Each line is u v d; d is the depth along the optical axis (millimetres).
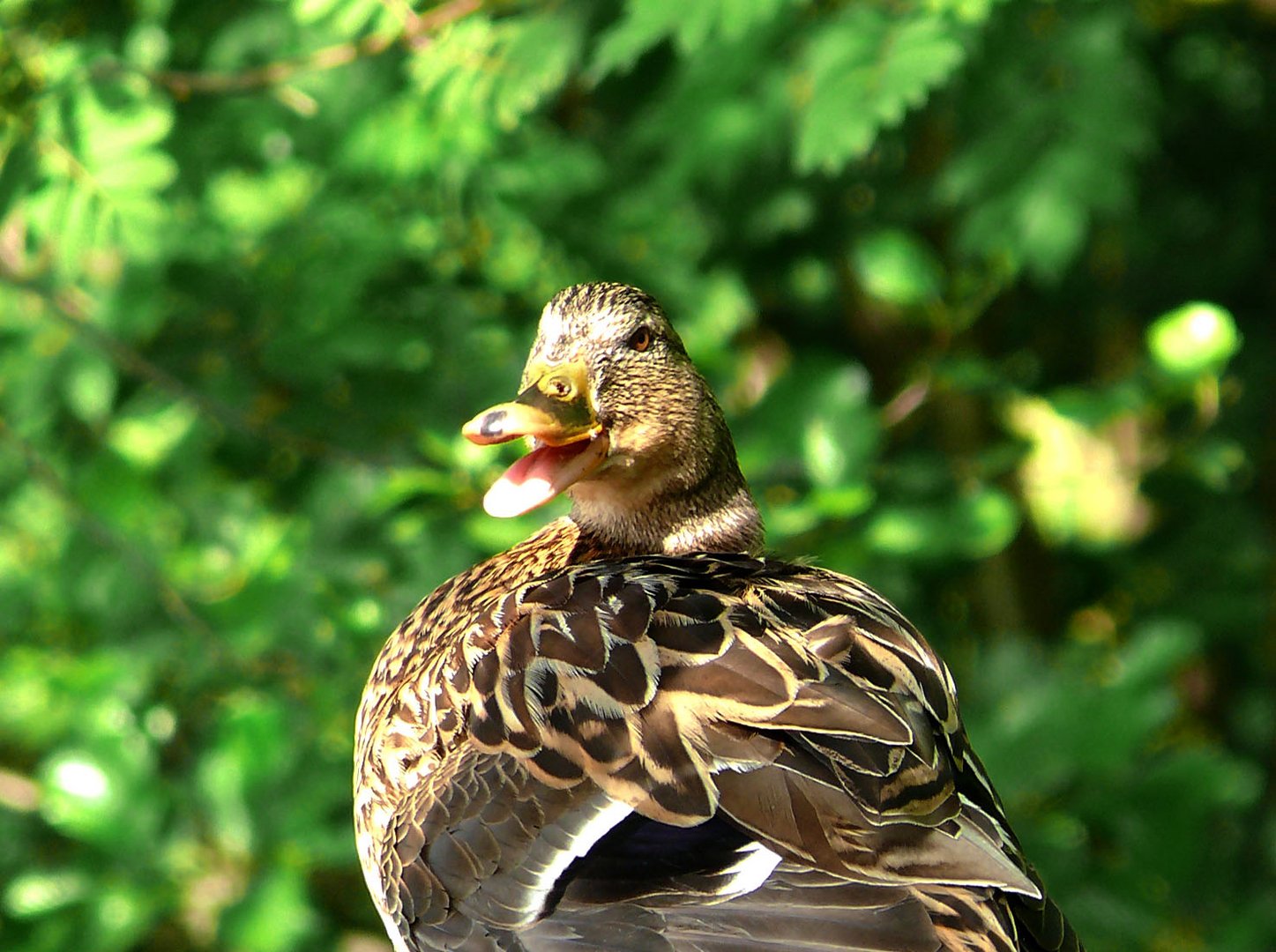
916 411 11211
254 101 9047
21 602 9836
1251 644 12148
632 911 4527
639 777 4660
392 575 9047
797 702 4629
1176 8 9781
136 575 8984
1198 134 11273
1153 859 8922
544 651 4957
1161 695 8742
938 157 10336
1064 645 10711
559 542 6012
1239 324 11680
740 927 4391
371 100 9023
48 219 7203
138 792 8328
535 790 4801
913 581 10664
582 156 9242
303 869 8391
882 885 4391
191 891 8344
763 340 11508
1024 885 4398
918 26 7379
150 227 7301
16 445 8711
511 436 5375
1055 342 11961
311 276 8953
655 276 9594
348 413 9188
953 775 4785
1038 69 8984
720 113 8828
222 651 8672
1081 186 8773
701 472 5828
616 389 5637
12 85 7281
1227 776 8938
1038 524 11414
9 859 9453
